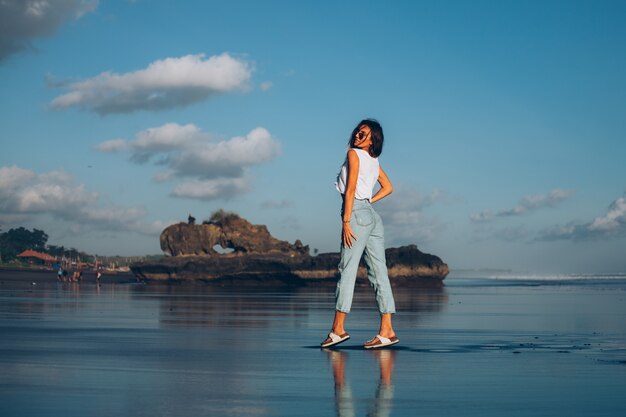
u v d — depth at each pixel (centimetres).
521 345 736
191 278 6850
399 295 3391
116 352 614
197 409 354
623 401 384
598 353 652
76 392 399
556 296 3158
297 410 356
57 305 1650
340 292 752
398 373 500
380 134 802
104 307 1593
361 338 843
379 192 826
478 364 558
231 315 1323
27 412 339
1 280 6362
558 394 407
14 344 678
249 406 365
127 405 362
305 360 580
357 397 395
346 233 765
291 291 4341
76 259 18425
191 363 545
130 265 7031
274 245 7100
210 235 7075
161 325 995
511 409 361
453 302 2281
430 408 363
